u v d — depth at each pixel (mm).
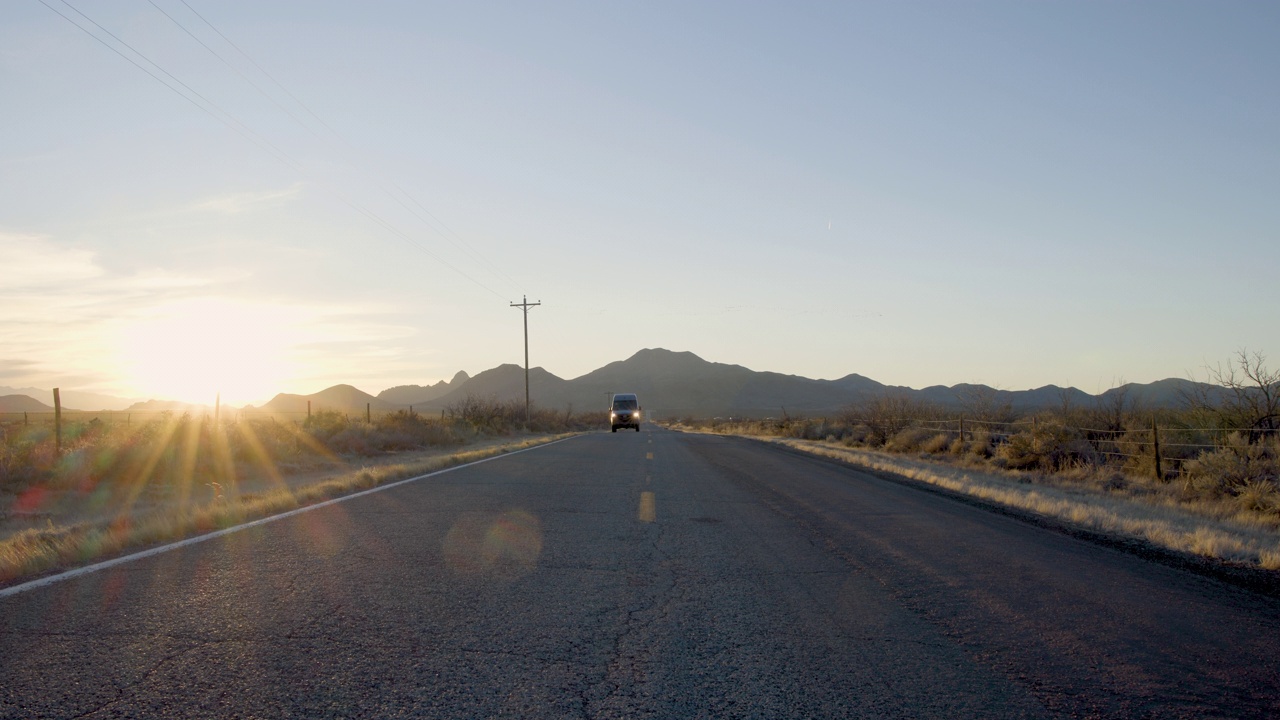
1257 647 6000
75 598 6539
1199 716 4594
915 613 6789
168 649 5230
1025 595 7566
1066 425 26969
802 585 7762
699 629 6145
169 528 9828
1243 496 15828
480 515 11867
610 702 4551
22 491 16812
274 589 6988
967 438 33438
